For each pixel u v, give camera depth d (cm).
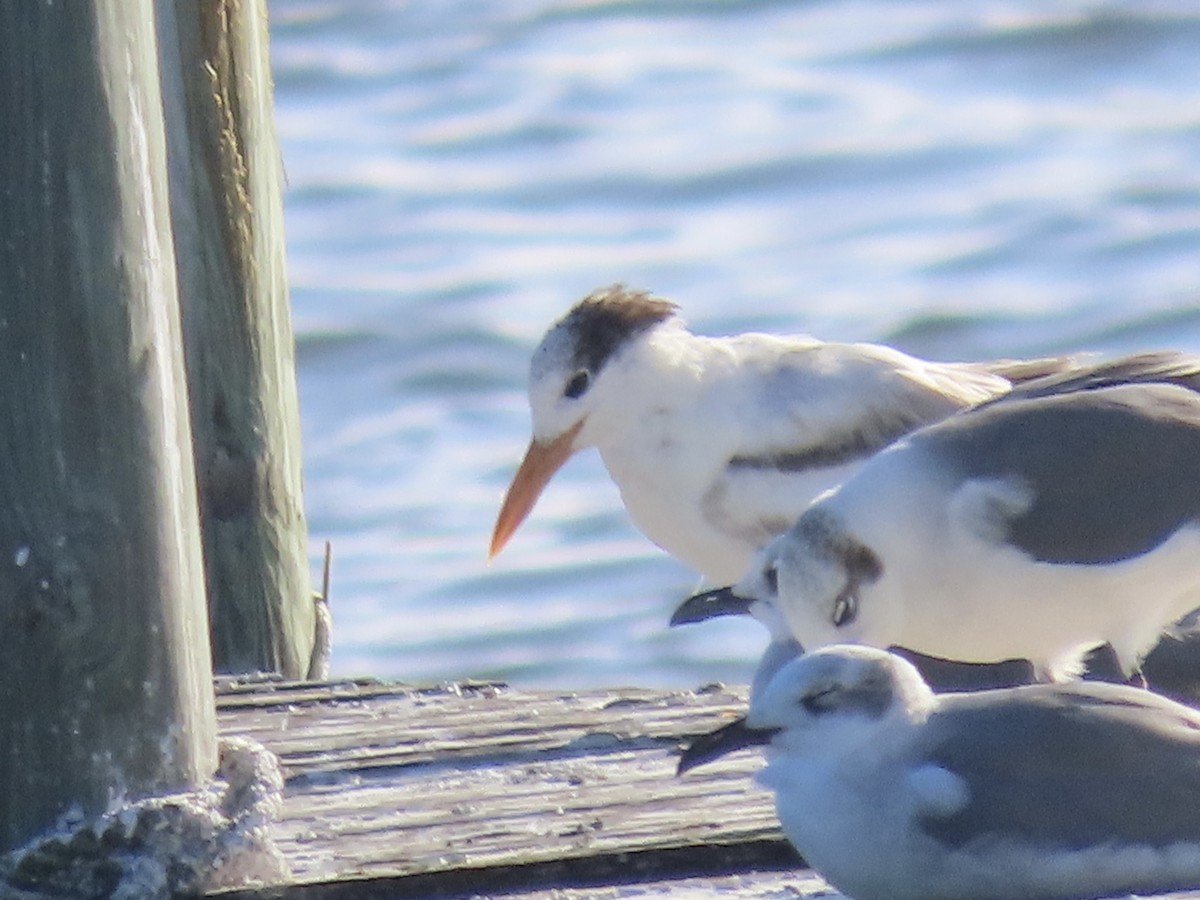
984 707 875
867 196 3281
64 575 830
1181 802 849
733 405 1296
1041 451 1097
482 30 3944
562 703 1109
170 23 1205
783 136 3447
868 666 873
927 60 3747
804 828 866
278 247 1264
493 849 924
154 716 856
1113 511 1087
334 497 2491
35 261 805
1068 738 856
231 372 1245
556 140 3484
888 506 1089
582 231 3173
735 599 1132
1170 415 1121
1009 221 3158
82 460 824
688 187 3316
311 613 1295
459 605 2286
